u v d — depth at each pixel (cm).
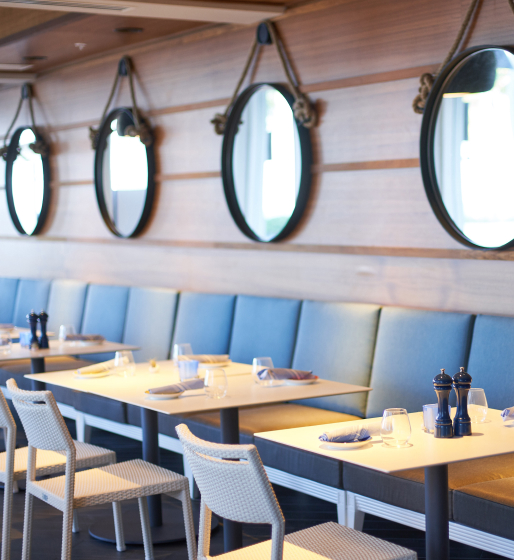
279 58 478
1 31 578
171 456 494
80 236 679
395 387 385
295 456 362
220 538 361
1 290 731
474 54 372
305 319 441
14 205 763
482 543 290
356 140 438
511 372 341
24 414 294
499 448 233
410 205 411
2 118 774
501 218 366
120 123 613
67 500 280
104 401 489
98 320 600
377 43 422
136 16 487
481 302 381
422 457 223
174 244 572
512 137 360
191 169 556
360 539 240
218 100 526
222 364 402
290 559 226
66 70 671
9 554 321
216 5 444
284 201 479
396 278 420
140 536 361
